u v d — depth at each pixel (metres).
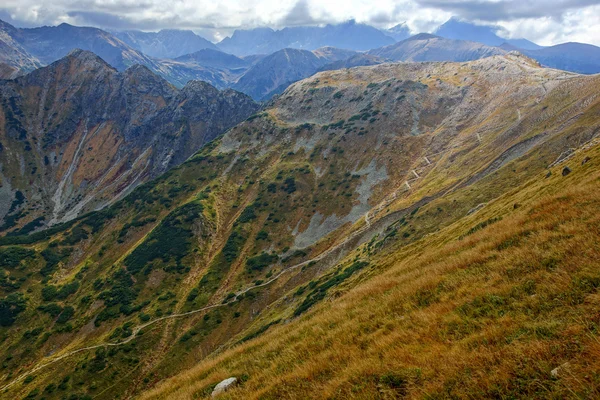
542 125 141.50
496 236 24.77
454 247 30.08
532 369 9.50
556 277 14.16
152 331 114.25
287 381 15.00
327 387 13.01
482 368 10.45
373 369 12.80
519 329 11.79
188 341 110.06
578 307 11.55
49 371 103.25
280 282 135.25
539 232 20.59
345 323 20.11
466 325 13.78
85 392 94.44
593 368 8.59
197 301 130.00
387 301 20.83
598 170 33.22
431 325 15.02
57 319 131.12
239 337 93.12
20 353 116.62
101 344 109.69
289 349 19.28
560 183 40.81
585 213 20.05
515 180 101.88
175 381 24.34
